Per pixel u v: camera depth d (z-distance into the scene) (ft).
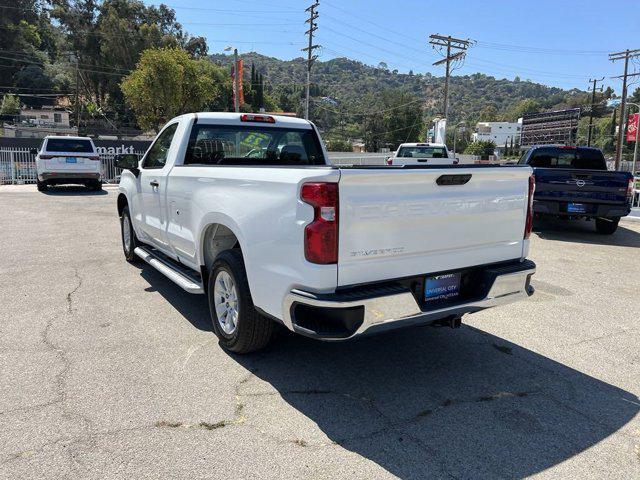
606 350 14.75
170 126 18.62
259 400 11.29
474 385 12.32
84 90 273.95
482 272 12.63
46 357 13.21
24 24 300.40
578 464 9.29
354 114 355.15
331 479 8.67
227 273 13.17
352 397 11.55
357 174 10.00
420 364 13.46
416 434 10.11
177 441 9.64
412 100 327.88
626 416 11.05
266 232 11.19
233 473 8.75
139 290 19.31
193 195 14.80
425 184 11.09
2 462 8.88
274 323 12.86
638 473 9.07
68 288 19.47
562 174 32.58
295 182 10.34
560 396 11.89
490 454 9.51
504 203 12.75
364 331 10.27
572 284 22.08
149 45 264.31
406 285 11.36
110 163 82.28
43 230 32.32
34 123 251.19
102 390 11.53
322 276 10.01
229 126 17.87
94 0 289.53
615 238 34.32
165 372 12.51
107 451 9.28
